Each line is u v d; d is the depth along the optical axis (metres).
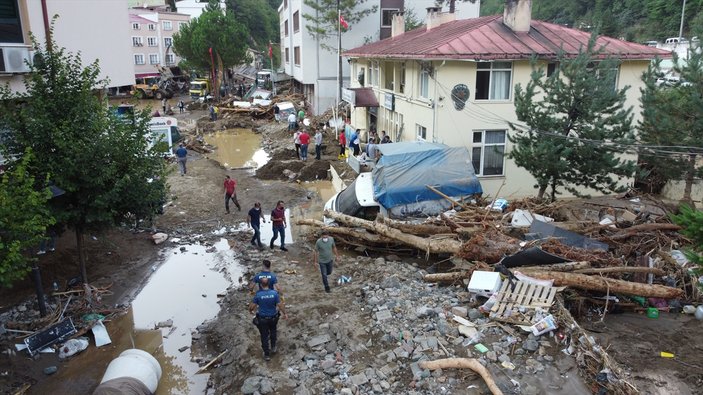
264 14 91.94
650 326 10.55
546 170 15.59
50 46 11.73
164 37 76.50
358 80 33.19
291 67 51.31
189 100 60.25
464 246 12.76
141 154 12.44
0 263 9.05
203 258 16.09
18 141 11.18
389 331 10.20
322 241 12.58
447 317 10.55
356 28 40.88
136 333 11.71
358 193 17.03
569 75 15.30
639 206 18.34
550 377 8.61
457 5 42.25
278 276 14.02
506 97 19.83
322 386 8.89
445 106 19.42
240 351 10.24
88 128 11.64
